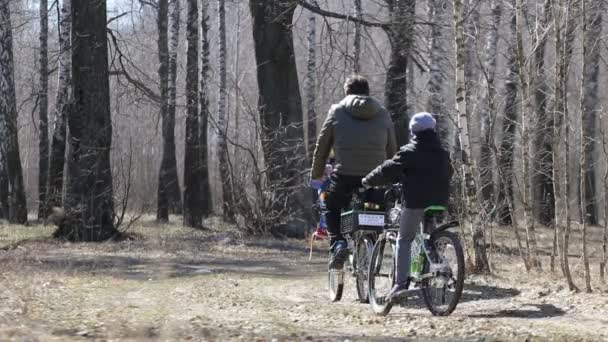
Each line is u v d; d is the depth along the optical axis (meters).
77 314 8.25
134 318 7.95
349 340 6.83
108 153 22.52
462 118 12.77
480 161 18.52
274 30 24.19
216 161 48.75
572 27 14.14
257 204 24.30
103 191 22.45
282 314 8.84
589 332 7.58
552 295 10.24
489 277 12.13
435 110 25.09
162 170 33.38
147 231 25.30
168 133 33.34
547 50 19.06
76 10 22.06
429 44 25.94
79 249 19.39
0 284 10.60
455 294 8.29
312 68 32.75
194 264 16.23
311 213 24.64
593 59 23.11
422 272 8.64
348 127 9.80
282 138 24.14
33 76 35.44
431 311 8.64
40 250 19.19
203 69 29.91
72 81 22.28
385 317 8.59
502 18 22.69
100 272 13.92
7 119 30.52
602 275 11.96
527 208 13.30
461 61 12.70
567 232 11.07
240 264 16.52
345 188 9.88
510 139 19.44
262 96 24.38
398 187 9.30
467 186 12.77
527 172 13.35
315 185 10.30
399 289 8.70
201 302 10.04
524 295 10.24
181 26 45.16
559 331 7.62
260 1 24.16
